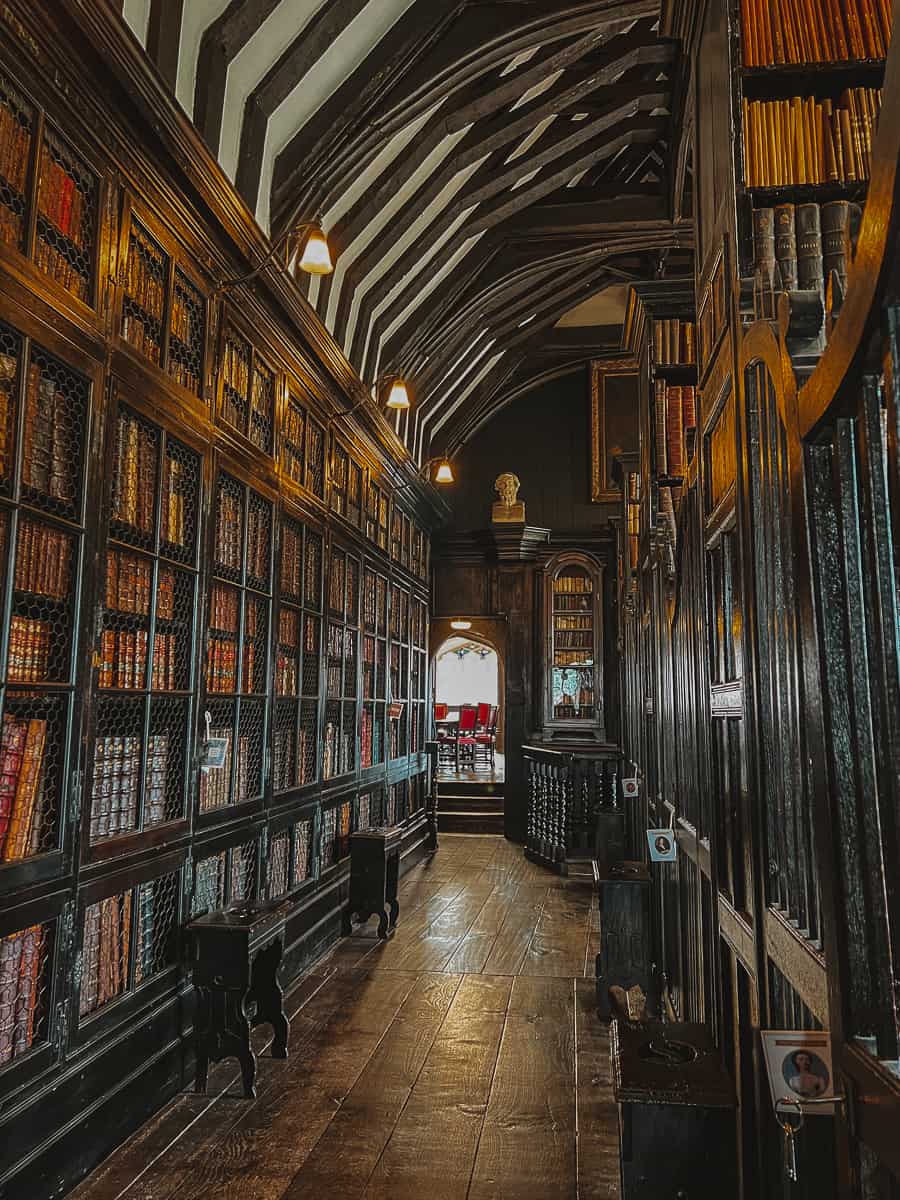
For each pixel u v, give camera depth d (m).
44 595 2.76
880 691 1.00
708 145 2.89
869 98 2.40
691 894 3.25
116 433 3.21
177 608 3.76
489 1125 3.25
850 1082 1.07
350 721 6.80
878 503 0.99
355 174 4.92
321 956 5.57
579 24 4.82
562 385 11.75
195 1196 2.74
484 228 7.17
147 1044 3.30
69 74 2.86
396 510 8.74
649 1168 1.93
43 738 2.75
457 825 11.30
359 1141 3.12
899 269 0.84
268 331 4.77
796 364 1.62
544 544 11.35
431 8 4.59
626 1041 2.25
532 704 11.16
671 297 5.04
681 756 3.56
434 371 8.67
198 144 3.46
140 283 3.44
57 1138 2.69
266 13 3.91
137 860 3.27
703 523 2.88
